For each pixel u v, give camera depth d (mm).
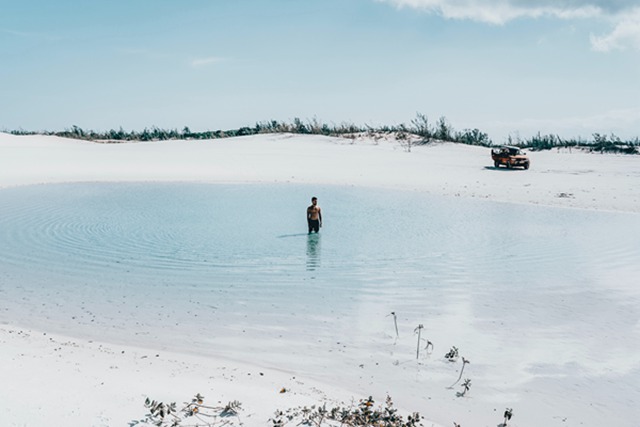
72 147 54031
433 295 9930
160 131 89500
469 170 40000
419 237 15984
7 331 7527
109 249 13883
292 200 25266
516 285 10633
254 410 4852
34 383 4922
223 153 50562
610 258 13062
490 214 20969
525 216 20406
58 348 6766
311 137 69250
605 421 5398
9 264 12102
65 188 29266
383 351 7246
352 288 10398
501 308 9164
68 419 4160
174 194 27312
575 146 64688
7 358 5820
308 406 5164
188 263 12383
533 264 12461
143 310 8922
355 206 23328
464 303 9453
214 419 4543
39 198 24812
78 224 17875
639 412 5594
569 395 5980
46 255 13086
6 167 36531
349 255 13352
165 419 4414
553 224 18500
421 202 24734
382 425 4797
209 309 9031
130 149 53500
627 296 9828
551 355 7129
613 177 33812
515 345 7473
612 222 18953
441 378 6406
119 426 4172
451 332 8000
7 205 22281
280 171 39281
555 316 8727
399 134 70562
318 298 9719
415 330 8055
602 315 8766
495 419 5391
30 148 49188
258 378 6129
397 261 12734
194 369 6305
